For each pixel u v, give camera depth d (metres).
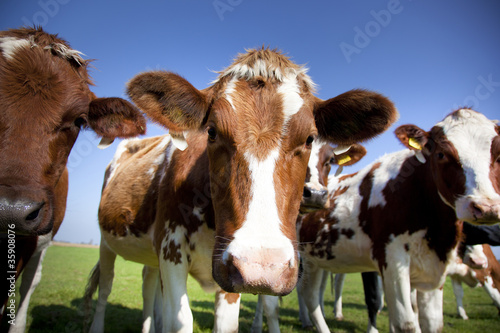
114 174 1.33
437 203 1.10
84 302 1.33
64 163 0.80
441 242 1.10
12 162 0.69
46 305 1.79
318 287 1.48
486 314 2.24
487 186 0.96
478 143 1.02
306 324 1.69
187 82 0.67
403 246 1.13
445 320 2.02
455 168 1.02
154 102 0.67
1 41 0.78
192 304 2.28
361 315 2.13
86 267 4.27
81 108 0.82
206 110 0.69
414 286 1.17
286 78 0.65
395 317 1.08
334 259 1.40
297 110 0.61
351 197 1.38
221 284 0.52
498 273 1.99
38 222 0.69
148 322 1.30
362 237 1.29
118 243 1.11
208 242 0.80
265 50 0.71
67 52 0.83
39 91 0.75
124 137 0.92
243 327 1.59
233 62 0.73
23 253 0.94
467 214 0.95
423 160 1.10
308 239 1.50
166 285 0.77
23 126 0.71
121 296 2.34
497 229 1.40
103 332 1.30
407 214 1.14
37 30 0.84
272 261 0.48
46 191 0.72
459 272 1.91
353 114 0.74
